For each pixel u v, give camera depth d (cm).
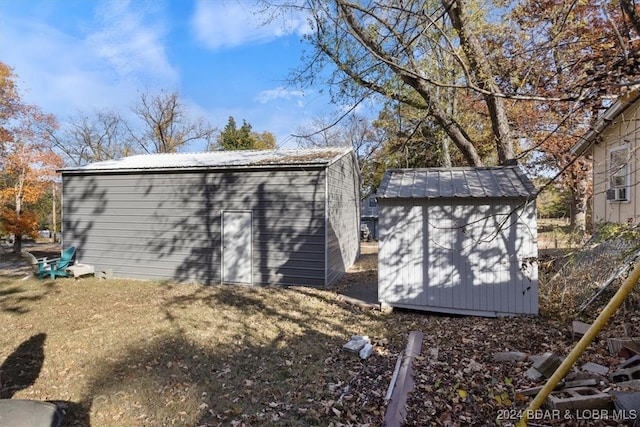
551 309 596
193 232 1047
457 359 432
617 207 868
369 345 489
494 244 610
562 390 306
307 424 320
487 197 600
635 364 335
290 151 1182
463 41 614
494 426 287
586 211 1171
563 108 370
